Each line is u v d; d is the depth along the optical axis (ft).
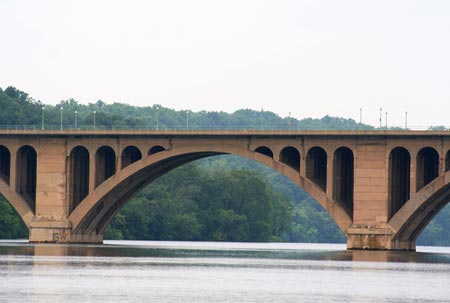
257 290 501.97
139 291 488.44
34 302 442.09
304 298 473.26
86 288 495.82
